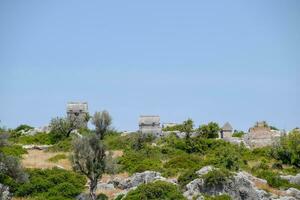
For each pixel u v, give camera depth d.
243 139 180.50
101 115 116.38
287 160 149.88
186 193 100.50
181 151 159.75
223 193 100.31
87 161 102.06
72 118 192.50
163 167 132.12
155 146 163.25
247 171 130.25
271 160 150.62
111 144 168.75
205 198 96.81
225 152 136.75
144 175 114.12
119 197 102.12
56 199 103.38
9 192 106.44
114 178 120.50
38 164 134.50
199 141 166.00
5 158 92.56
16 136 194.62
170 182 104.38
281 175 124.31
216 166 123.12
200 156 155.38
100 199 104.12
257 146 176.12
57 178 112.44
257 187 109.19
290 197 104.25
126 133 191.38
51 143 183.75
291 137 157.12
